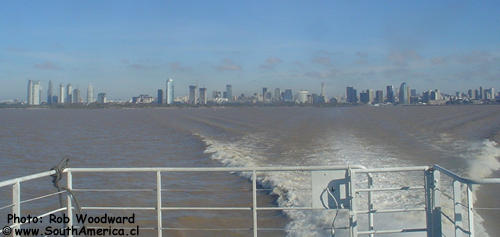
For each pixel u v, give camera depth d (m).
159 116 103.75
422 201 11.53
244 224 10.87
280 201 12.84
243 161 22.39
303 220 10.50
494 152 24.34
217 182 16.19
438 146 27.55
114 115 126.44
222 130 47.81
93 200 13.45
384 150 25.84
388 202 11.58
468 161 20.64
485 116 72.00
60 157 26.94
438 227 4.66
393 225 9.37
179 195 14.10
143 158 25.70
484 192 12.78
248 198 13.54
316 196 4.82
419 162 20.78
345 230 8.77
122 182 16.39
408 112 106.12
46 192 14.99
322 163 21.23
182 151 28.97
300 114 102.31
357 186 13.79
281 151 26.62
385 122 60.00
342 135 38.03
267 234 9.84
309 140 33.88
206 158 24.78
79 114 144.88
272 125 56.88
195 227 10.73
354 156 23.23
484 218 10.33
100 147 32.78
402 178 15.11
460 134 36.97
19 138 42.97
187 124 61.69
